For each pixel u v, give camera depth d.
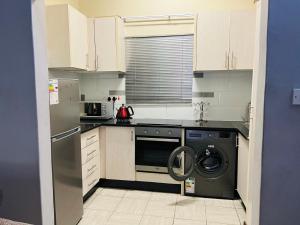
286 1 1.53
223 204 2.69
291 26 1.54
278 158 1.64
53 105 1.86
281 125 1.61
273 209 1.68
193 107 3.39
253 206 1.70
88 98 3.60
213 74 3.29
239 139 2.63
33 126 1.73
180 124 2.93
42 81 1.73
